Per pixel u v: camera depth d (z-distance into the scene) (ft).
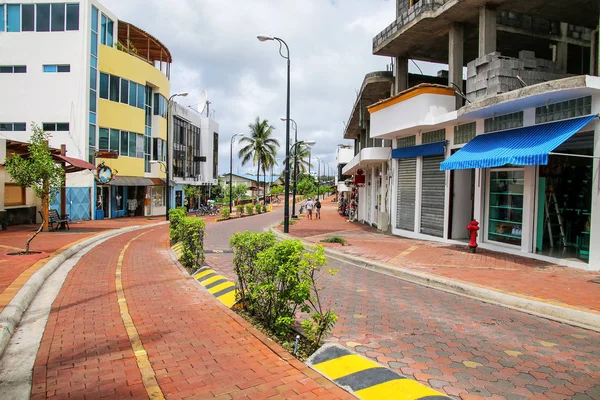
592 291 23.49
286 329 15.94
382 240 50.47
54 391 11.76
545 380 12.92
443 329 17.89
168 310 20.39
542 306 20.74
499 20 45.47
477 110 36.17
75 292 24.16
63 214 63.87
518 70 37.27
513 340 16.60
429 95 44.98
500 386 12.46
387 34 53.36
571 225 34.53
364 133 97.30
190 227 32.32
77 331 17.12
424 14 44.57
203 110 162.81
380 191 73.56
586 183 32.04
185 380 12.50
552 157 35.60
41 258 33.22
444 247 42.37
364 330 17.61
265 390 11.85
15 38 85.15
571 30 48.96
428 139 49.42
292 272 15.16
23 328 17.47
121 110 95.81
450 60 46.37
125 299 22.59
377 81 62.03
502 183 39.29
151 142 112.68
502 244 39.11
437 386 12.41
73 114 84.43
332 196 389.39
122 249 44.42
